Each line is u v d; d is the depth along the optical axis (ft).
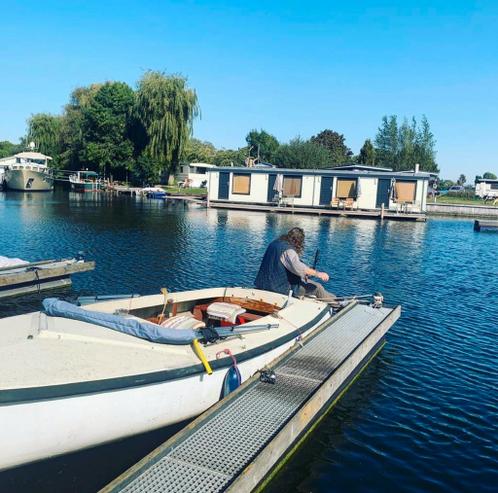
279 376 21.44
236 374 19.97
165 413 17.78
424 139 250.37
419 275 57.00
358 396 24.98
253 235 85.20
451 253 75.72
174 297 26.27
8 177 186.09
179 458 15.62
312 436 21.04
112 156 197.57
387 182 134.72
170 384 17.61
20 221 92.27
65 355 16.80
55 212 112.98
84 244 68.08
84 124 207.21
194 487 14.33
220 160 304.71
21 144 315.99
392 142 253.24
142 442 17.79
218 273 52.49
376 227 111.34
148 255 61.52
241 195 148.25
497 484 18.44
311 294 32.53
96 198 165.68
